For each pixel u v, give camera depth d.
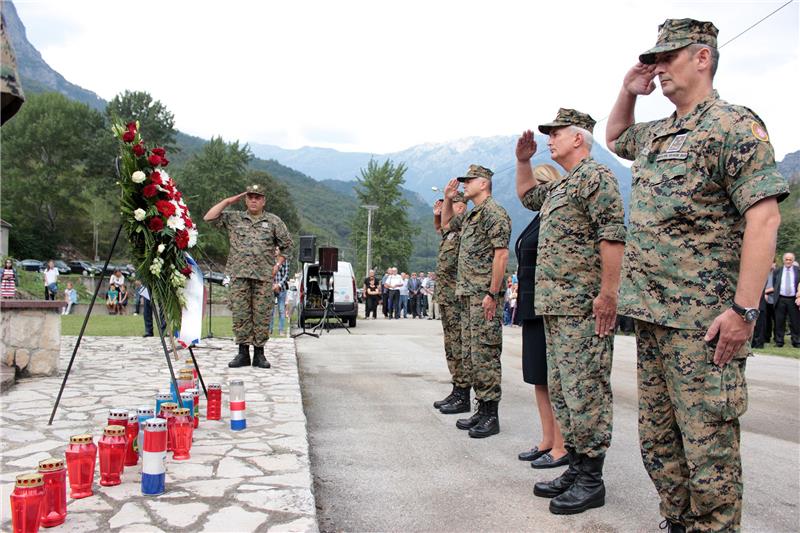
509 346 13.11
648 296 2.72
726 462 2.55
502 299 5.12
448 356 6.18
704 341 2.56
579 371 3.58
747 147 2.45
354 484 3.94
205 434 4.51
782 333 13.78
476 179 5.15
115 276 25.48
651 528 3.29
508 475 4.16
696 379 2.57
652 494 3.84
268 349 10.53
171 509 2.99
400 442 4.98
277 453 4.00
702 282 2.59
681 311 2.61
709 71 2.74
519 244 4.57
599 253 3.66
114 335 12.79
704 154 2.59
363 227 66.75
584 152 3.80
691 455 2.59
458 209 6.04
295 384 6.73
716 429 2.55
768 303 13.89
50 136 71.12
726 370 2.52
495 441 5.05
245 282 7.95
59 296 32.03
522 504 3.63
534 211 4.54
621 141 3.30
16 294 18.36
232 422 4.67
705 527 2.62
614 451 4.85
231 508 3.02
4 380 6.07
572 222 3.66
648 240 2.74
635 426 5.73
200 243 5.10
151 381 6.69
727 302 2.57
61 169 72.81
